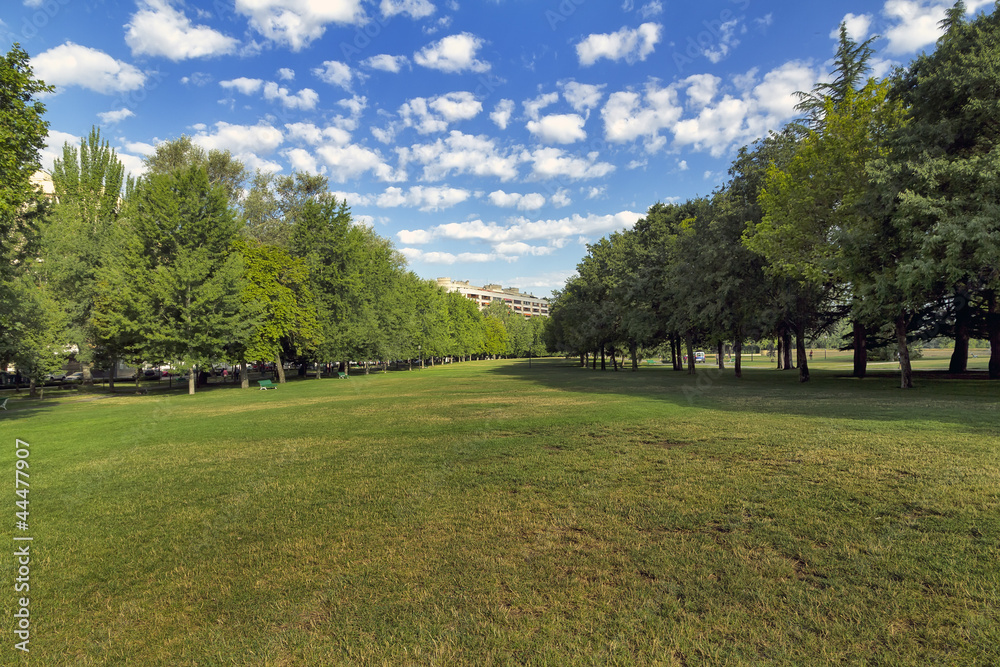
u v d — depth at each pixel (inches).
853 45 979.3
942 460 299.0
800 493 251.8
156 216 1330.0
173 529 242.8
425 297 2950.3
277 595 172.2
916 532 197.2
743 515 226.1
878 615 143.9
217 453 434.9
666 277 1398.9
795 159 888.9
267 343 1589.6
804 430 422.6
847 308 1135.0
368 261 2309.3
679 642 135.6
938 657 124.5
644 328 1497.3
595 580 173.2
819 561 177.5
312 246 1961.1
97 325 1322.6
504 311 5767.7
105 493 311.4
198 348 1328.7
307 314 1749.5
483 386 1235.2
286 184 2219.5
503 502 261.4
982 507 219.1
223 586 181.0
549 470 323.9
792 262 889.5
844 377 1153.4
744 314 1112.8
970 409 511.5
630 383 1189.1
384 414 686.5
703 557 185.6
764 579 166.9
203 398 1161.4
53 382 1943.9
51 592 181.0
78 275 1448.1
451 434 486.6
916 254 599.5
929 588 156.9
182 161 1860.2
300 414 729.0
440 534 220.8
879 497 239.3
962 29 672.4
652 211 1865.2
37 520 261.7
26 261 923.4
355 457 393.1
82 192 1695.4
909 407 544.4
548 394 919.0
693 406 642.2
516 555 195.8
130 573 194.9
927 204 562.6
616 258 1819.6
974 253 546.0
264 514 259.0
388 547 208.8
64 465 404.8
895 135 642.2
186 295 1312.7
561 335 2898.6
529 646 137.2
